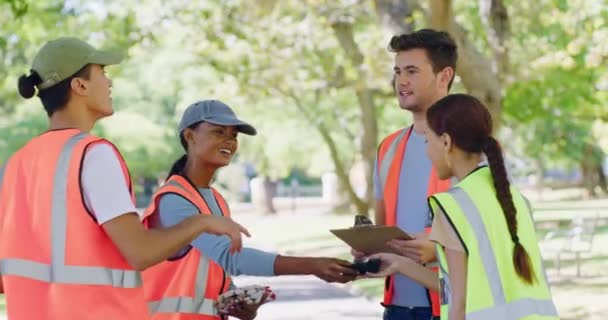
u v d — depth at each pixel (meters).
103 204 5.13
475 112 5.55
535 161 64.06
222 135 6.69
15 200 5.40
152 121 50.16
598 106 27.84
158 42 26.53
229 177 68.25
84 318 5.17
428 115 5.66
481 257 5.34
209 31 26.67
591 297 18.09
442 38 6.76
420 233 6.32
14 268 5.34
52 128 5.43
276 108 47.66
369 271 6.34
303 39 27.22
